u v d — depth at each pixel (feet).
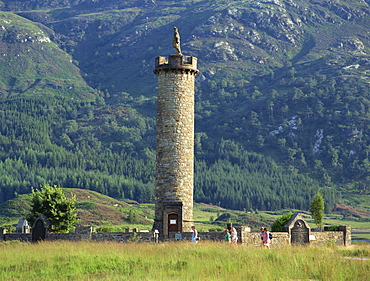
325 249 263.29
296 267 202.08
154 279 192.44
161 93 358.43
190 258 229.25
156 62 362.74
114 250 259.39
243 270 198.29
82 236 332.39
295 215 321.73
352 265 201.36
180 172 348.59
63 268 225.76
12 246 306.14
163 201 346.54
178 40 365.40
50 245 293.23
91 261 235.81
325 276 187.73
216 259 223.10
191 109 359.87
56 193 447.42
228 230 298.97
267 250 249.55
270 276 188.34
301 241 319.06
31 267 230.68
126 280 194.80
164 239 328.29
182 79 357.41
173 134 351.67
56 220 434.30
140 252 251.60
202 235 308.40
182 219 342.03
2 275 213.66
